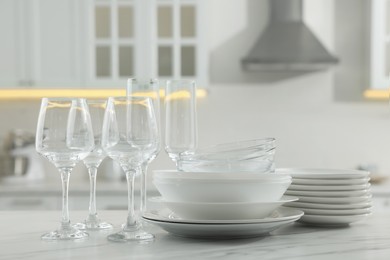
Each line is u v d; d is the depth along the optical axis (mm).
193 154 1132
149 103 1031
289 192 1252
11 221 1339
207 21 3705
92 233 1151
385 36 3375
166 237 1096
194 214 1071
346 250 952
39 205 3102
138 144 1020
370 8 3482
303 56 3408
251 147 1123
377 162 3688
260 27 3727
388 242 1033
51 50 3350
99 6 3383
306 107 3717
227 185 1050
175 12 3381
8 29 3340
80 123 1079
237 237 1071
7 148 3609
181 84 1145
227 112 3719
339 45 3725
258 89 3723
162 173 1104
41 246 1002
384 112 3697
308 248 970
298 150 3707
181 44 3385
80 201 3109
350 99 3715
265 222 1018
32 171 3457
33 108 3719
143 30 3373
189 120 1146
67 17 3359
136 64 3371
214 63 3736
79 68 3352
